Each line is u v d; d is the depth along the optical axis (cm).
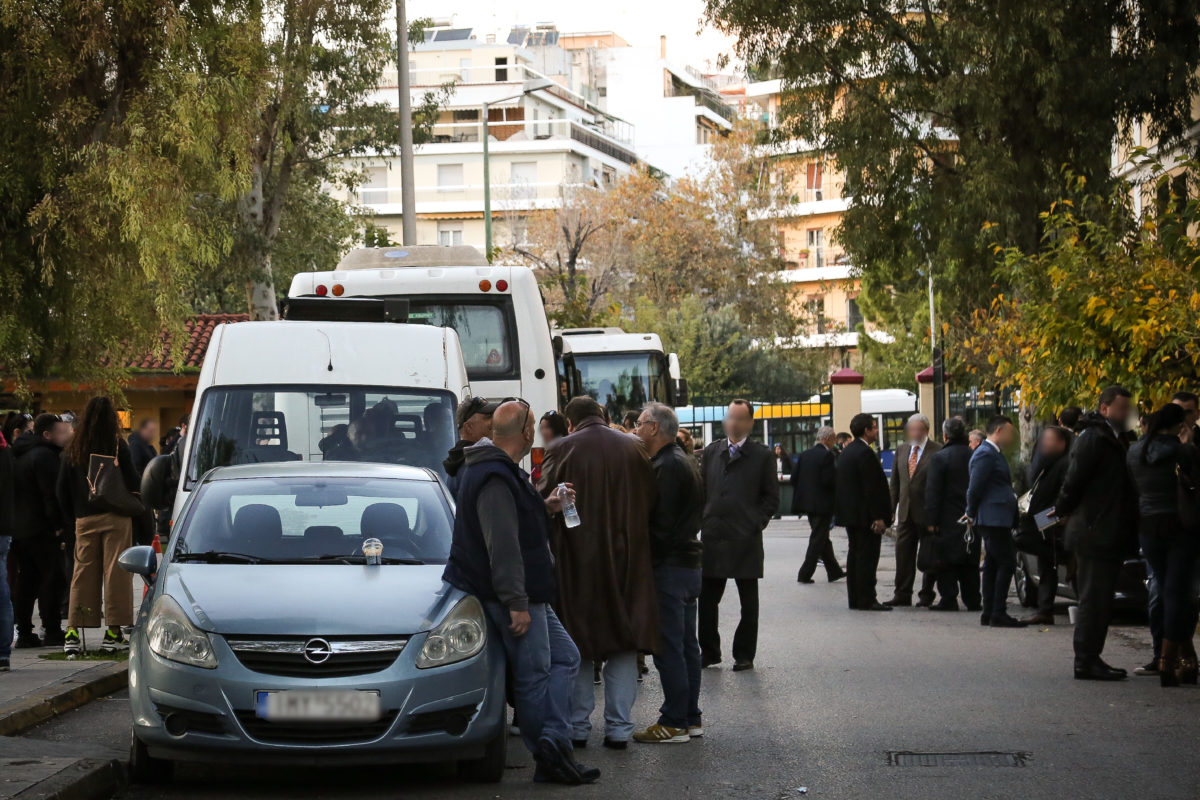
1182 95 2744
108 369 2662
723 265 7275
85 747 923
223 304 5316
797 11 2953
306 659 843
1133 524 1248
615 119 10850
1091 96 2752
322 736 839
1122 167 3103
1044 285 2025
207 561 947
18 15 2339
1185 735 1009
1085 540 1254
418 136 4303
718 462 1350
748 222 7406
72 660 1337
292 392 1285
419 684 848
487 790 874
